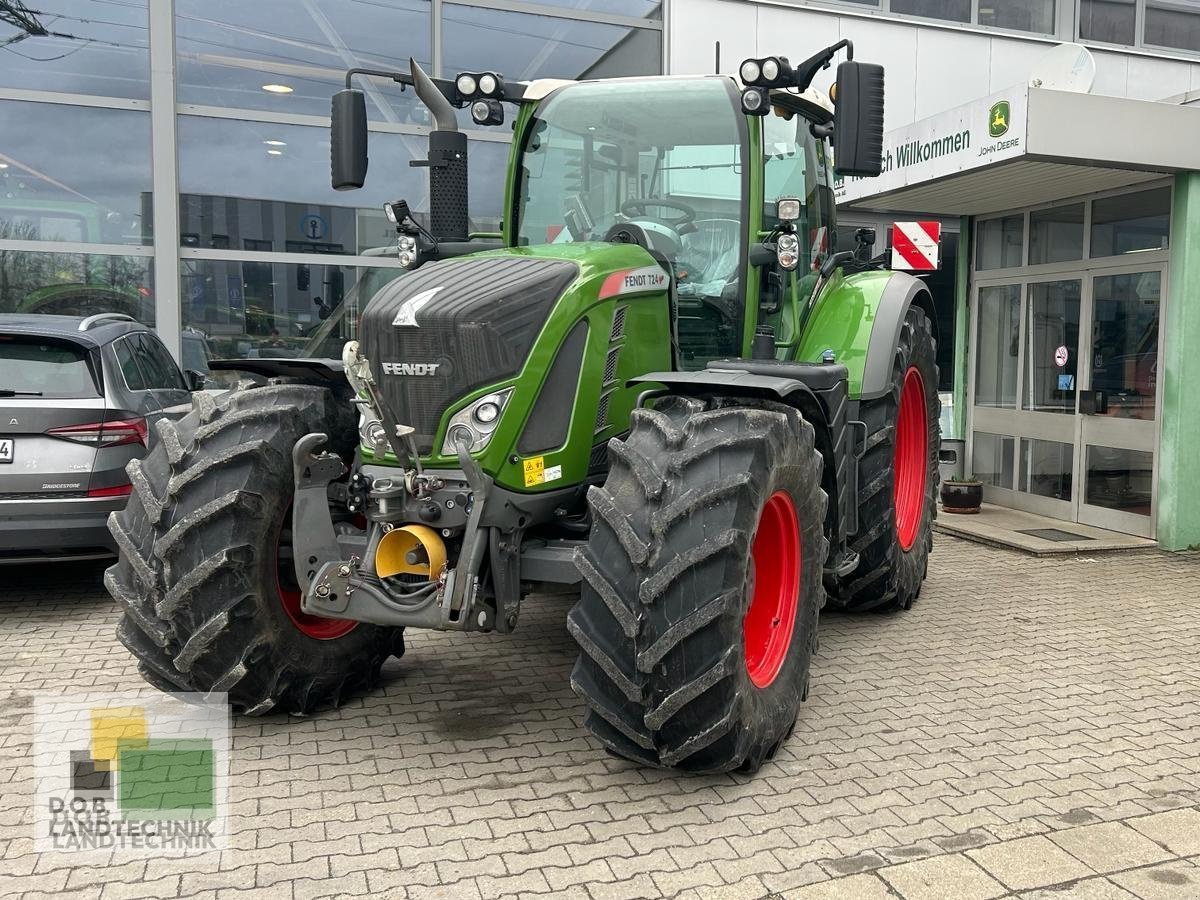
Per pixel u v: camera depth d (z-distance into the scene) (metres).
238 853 2.84
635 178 4.44
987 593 5.95
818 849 2.88
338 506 3.89
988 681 4.35
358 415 4.14
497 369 3.33
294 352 9.00
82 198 8.37
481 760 3.50
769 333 4.29
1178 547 7.04
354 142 3.97
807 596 3.68
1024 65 10.35
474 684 4.30
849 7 9.85
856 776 3.37
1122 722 3.87
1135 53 10.77
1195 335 6.84
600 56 9.48
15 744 3.62
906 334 5.23
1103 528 7.68
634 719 3.12
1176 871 2.77
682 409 3.40
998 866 2.79
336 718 3.90
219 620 3.47
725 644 3.04
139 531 3.62
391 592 3.38
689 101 4.38
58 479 5.14
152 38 8.36
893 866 2.79
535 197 4.65
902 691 4.22
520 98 4.64
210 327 8.73
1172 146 6.49
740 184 4.27
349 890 2.65
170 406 6.08
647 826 3.02
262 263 8.84
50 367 5.37
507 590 3.40
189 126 8.58
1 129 8.16
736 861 2.81
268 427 3.65
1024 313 8.33
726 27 9.45
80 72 8.30
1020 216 8.35
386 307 3.47
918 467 5.80
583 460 3.61
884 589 5.17
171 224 8.51
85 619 5.29
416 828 3.00
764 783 3.32
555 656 4.70
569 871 2.75
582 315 3.55
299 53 8.83
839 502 4.23
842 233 9.98
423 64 9.13
